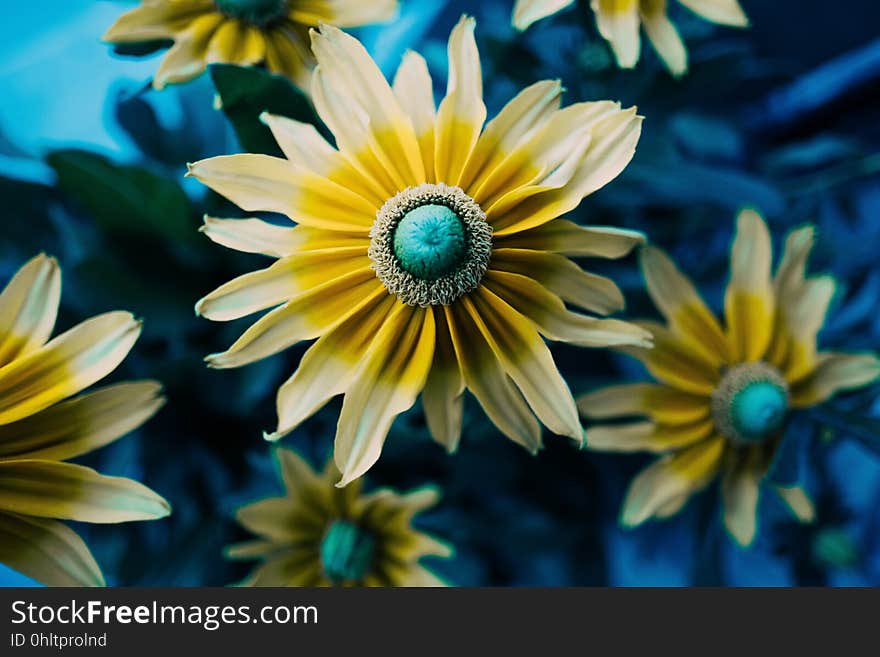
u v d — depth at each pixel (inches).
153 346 15.5
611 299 11.7
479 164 11.6
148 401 11.9
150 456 15.2
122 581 14.6
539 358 11.3
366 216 11.6
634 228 16.9
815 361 13.9
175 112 16.3
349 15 13.3
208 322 15.2
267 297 11.4
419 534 14.5
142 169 14.1
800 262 13.9
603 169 11.2
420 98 11.8
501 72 15.5
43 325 11.6
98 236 15.0
